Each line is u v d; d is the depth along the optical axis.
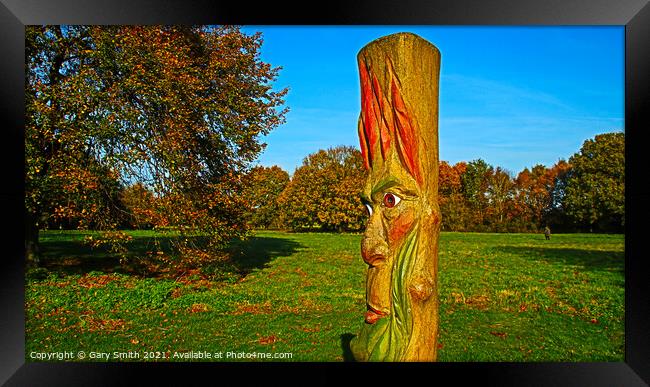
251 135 11.77
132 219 11.35
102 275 11.38
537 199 32.41
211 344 6.47
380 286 3.16
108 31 9.77
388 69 3.16
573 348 6.21
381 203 3.19
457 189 34.00
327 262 16.14
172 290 9.98
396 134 3.14
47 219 11.56
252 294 10.05
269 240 25.88
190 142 10.70
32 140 9.30
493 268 14.22
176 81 10.12
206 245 12.59
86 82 9.75
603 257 16.94
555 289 10.51
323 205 33.66
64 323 7.42
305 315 8.12
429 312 3.08
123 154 9.80
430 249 3.11
